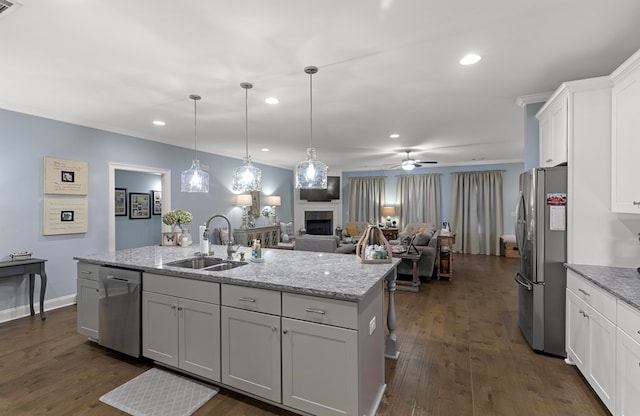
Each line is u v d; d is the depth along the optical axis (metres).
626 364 1.72
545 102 3.09
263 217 8.12
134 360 2.66
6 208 3.49
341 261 2.73
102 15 1.85
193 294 2.29
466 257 7.68
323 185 3.05
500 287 5.00
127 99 3.31
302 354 1.88
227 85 2.92
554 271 2.66
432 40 2.15
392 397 2.16
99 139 4.39
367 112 3.78
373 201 9.43
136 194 6.84
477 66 2.55
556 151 2.79
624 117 2.20
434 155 7.06
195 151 5.83
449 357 2.71
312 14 1.85
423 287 5.01
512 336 3.14
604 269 2.35
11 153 3.52
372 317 1.99
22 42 2.15
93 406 2.06
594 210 2.47
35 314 3.72
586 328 2.21
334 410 1.79
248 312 2.06
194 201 6.04
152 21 1.91
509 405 2.06
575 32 2.05
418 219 8.90
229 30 2.01
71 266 4.07
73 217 4.07
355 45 2.21
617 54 2.35
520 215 3.09
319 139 5.35
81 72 2.63
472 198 8.26
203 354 2.25
